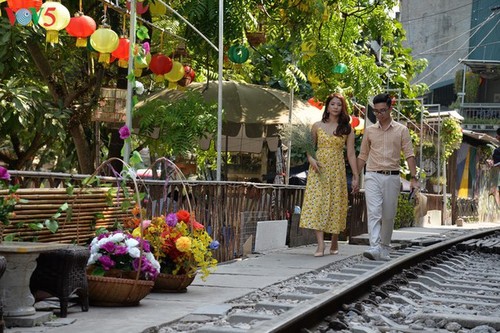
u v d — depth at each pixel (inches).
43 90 650.8
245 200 451.8
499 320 249.3
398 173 436.5
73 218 272.1
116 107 554.9
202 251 294.4
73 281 232.2
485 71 1755.7
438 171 1240.8
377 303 280.7
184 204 374.0
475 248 562.3
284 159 775.7
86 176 286.5
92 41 368.8
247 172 741.9
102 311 245.1
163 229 289.9
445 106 1936.5
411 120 1152.8
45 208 256.8
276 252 480.7
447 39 1903.3
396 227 869.8
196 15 555.5
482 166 1690.5
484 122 1745.8
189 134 514.6
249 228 458.3
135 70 408.2
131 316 237.3
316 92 635.5
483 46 1850.4
